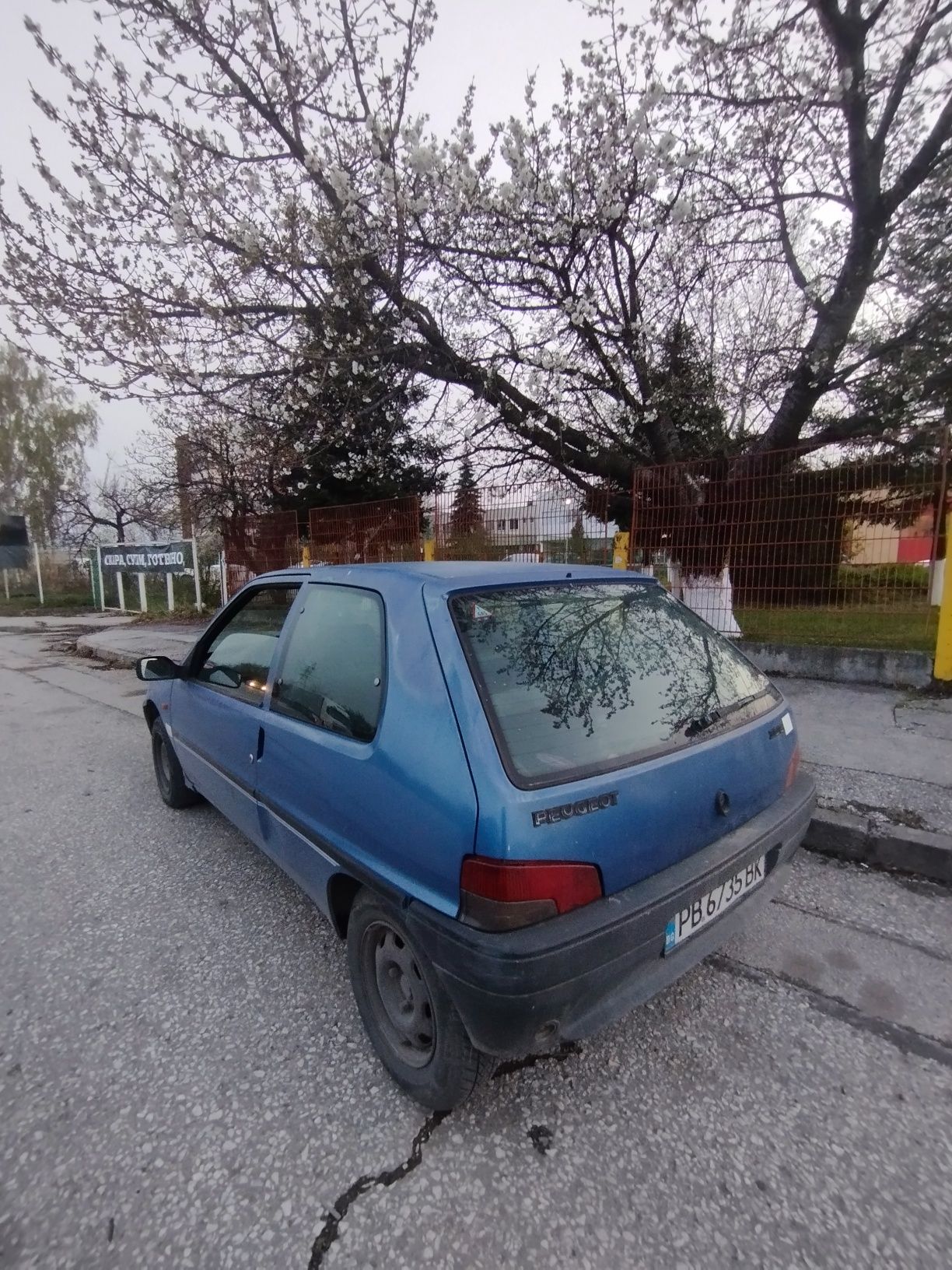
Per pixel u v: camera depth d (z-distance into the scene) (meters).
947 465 5.72
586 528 7.61
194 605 17.47
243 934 3.07
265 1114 2.09
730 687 2.59
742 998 2.54
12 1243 1.70
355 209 7.87
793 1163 1.88
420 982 2.08
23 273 8.21
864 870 3.45
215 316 8.23
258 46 7.38
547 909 1.75
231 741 3.16
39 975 2.80
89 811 4.62
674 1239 1.68
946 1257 1.62
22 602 24.00
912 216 8.54
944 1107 2.05
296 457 12.14
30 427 33.03
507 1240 1.69
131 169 7.93
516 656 2.11
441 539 8.87
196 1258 1.66
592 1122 2.03
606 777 1.92
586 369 9.57
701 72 8.41
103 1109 2.11
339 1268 1.63
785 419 9.59
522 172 7.85
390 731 2.08
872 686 6.23
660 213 8.40
